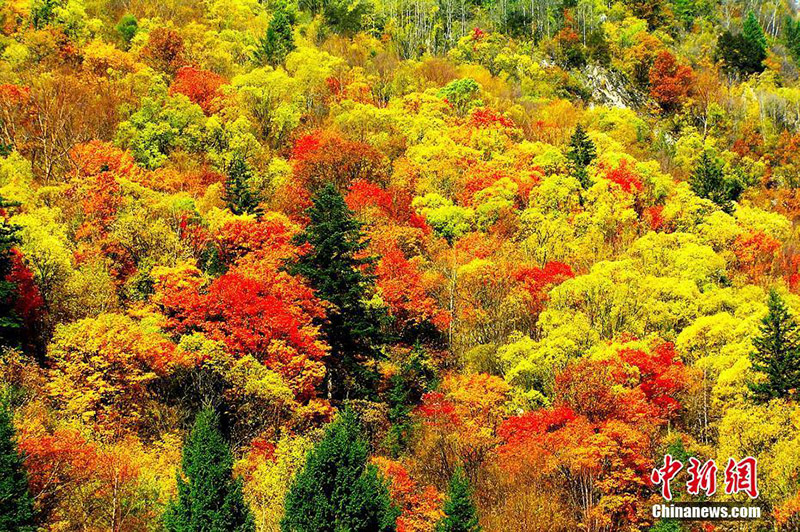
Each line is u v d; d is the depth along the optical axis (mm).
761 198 89375
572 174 72125
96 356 35031
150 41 81000
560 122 91062
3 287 36094
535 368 43156
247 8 102000
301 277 42938
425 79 93312
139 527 28844
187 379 39062
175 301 40250
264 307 39688
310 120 75125
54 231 44000
